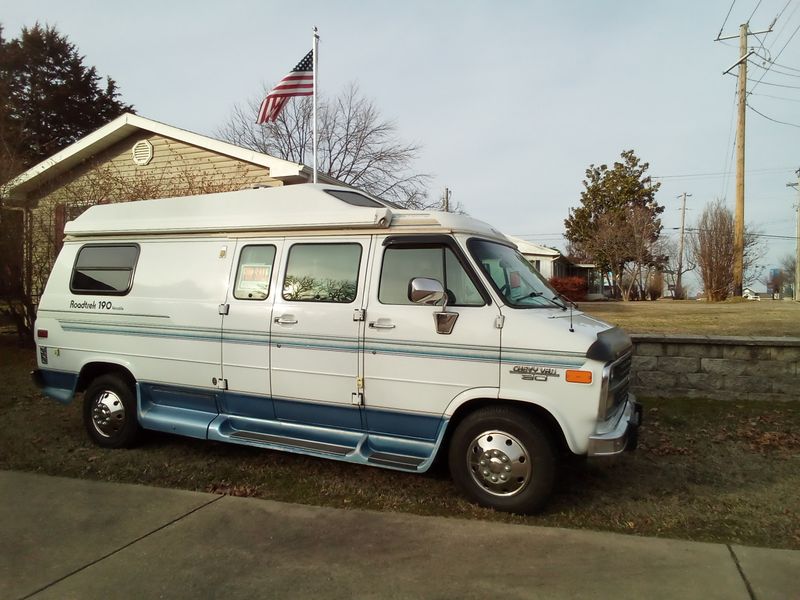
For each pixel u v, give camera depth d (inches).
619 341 167.6
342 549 138.0
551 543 140.4
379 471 192.7
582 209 1603.1
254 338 190.4
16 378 332.2
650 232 1453.0
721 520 154.3
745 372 271.1
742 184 957.8
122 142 539.8
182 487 179.5
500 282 169.0
